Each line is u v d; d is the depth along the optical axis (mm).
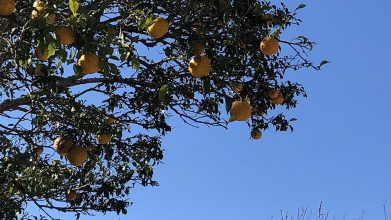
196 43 5559
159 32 5305
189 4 5902
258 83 6453
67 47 4926
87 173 9547
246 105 5324
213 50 5910
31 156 7414
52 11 4504
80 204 9656
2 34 5715
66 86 6988
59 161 9273
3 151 7230
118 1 6320
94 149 8203
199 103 7320
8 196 8008
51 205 9047
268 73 6504
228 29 5762
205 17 6027
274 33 5863
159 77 6992
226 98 5277
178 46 6059
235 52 6016
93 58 4520
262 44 5883
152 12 6055
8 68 6812
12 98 6820
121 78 7297
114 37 4898
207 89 5340
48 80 5820
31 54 5707
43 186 8836
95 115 7293
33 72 6082
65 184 9391
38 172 8492
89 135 7402
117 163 9422
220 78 6297
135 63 5004
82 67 4504
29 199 8391
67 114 6977
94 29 4496
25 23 4895
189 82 7055
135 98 7430
